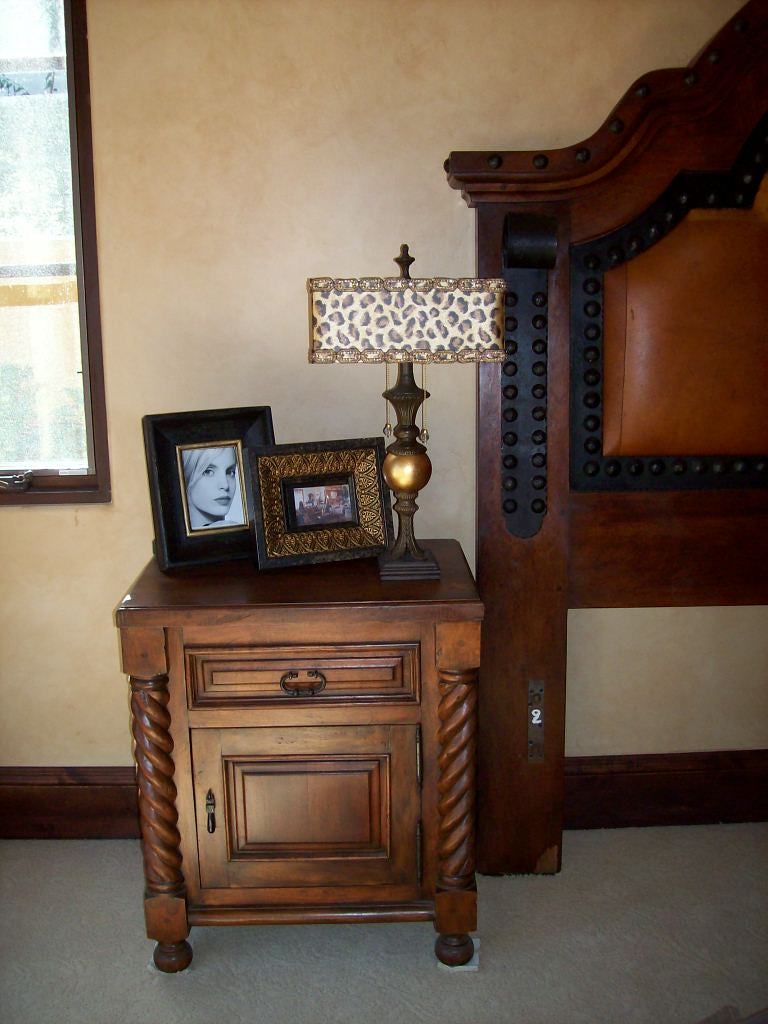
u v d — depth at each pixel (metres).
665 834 2.37
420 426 2.21
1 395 2.24
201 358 2.17
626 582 2.14
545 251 1.90
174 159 2.08
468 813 1.81
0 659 2.31
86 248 2.14
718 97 1.90
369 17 2.03
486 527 2.07
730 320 2.02
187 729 1.79
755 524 2.13
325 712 1.78
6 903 2.12
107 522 2.24
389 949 1.97
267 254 2.13
